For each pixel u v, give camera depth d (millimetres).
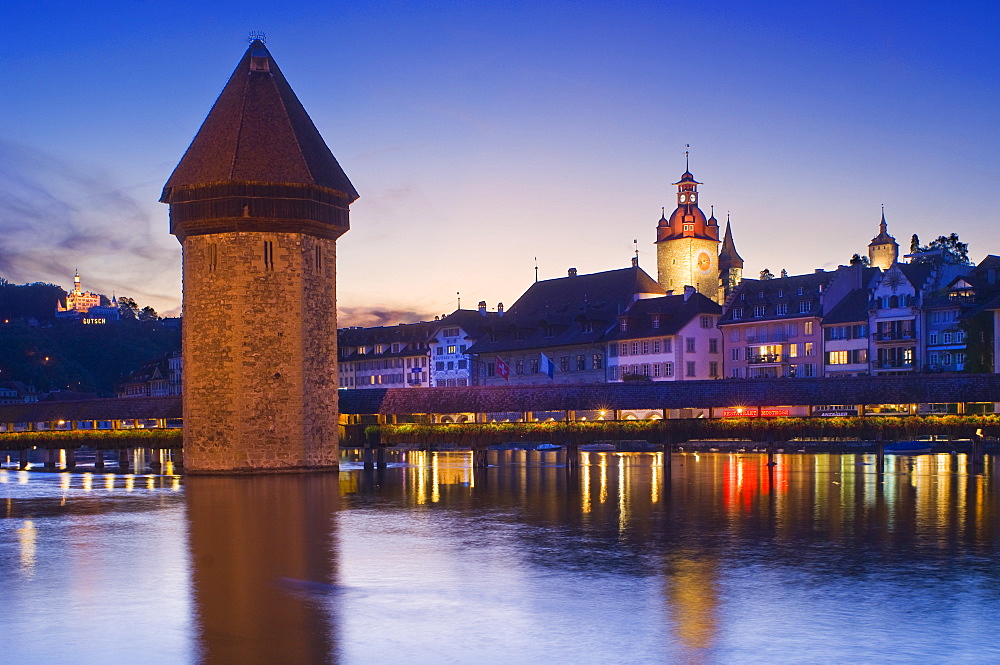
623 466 74562
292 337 64562
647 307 126062
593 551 32375
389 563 30578
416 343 159375
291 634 22672
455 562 30625
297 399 64688
